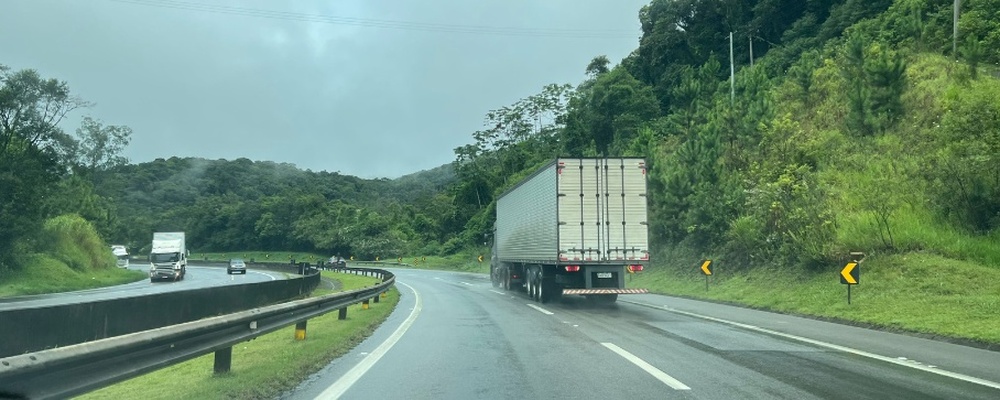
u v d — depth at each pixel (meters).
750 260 28.73
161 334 7.10
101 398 8.43
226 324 8.93
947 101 27.44
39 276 45.97
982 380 8.91
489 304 24.19
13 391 4.96
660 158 40.97
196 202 129.50
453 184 124.94
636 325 16.36
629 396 8.08
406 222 116.25
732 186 32.38
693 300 25.30
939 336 13.53
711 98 51.94
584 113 80.44
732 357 11.07
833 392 8.18
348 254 107.06
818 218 24.75
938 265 20.00
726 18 76.88
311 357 11.02
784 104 42.31
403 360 11.09
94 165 95.12
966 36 35.47
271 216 117.38
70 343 9.04
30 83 47.16
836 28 59.03
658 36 80.88
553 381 9.12
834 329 15.27
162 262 54.66
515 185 29.97
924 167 25.08
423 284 42.19
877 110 32.25
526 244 27.23
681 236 35.81
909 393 8.09
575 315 19.39
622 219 22.30
